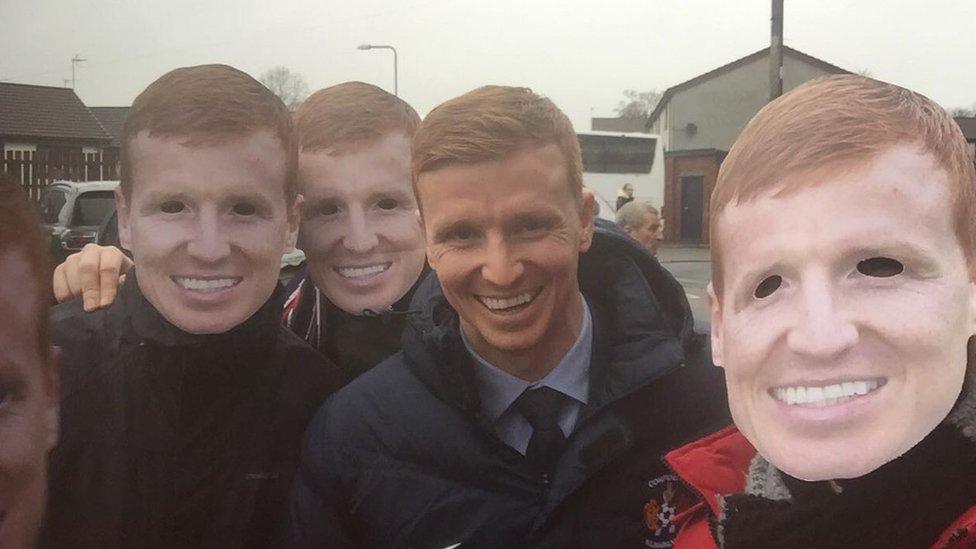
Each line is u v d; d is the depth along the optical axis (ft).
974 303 3.39
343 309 5.07
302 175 4.96
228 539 4.69
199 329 4.59
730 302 3.64
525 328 4.25
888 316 3.29
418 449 4.46
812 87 3.66
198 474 4.68
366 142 4.92
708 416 4.42
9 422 4.25
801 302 3.41
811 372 3.38
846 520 3.34
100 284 4.93
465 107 4.23
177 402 4.66
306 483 4.65
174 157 4.50
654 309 4.49
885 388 3.32
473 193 4.15
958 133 3.48
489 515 4.35
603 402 4.33
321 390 4.84
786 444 3.46
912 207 3.32
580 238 4.39
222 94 4.53
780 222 3.44
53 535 4.47
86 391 4.59
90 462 4.58
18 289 4.24
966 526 3.14
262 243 4.62
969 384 3.35
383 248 4.99
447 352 4.47
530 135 4.14
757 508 3.61
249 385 4.74
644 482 4.33
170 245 4.55
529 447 4.39
